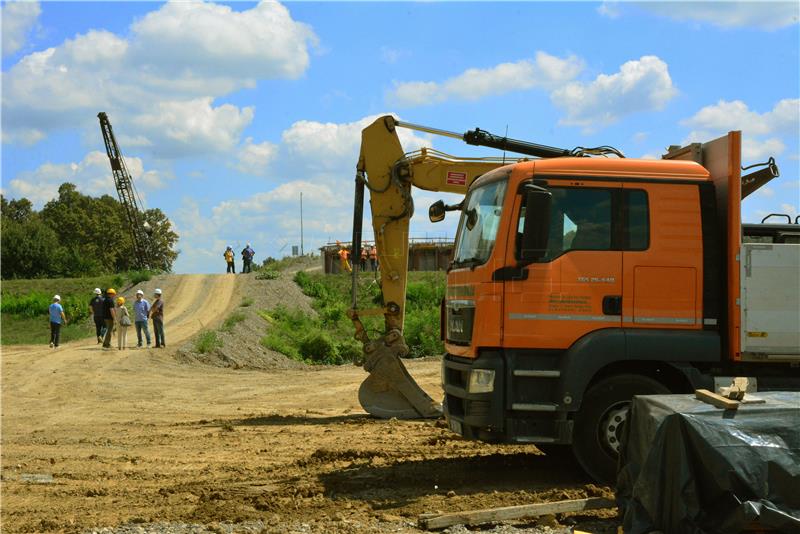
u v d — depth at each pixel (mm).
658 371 8852
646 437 6844
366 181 14969
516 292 8484
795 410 6395
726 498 6246
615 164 8742
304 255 67125
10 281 52062
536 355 8539
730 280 8641
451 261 9789
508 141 12523
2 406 17719
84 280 51469
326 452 10766
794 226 10078
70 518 7832
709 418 6391
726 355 8688
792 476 6168
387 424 14344
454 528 7023
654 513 6453
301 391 20844
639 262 8594
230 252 55906
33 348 32031
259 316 39312
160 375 24047
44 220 97562
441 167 14469
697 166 8797
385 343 15180
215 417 16031
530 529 7000
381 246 14922
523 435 8430
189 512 7871
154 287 47719
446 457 10523
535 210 8266
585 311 8516
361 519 7395
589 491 8086
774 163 10375
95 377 22766
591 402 8508
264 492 8547
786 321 8602
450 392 9086
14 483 9602
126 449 12055
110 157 69750
